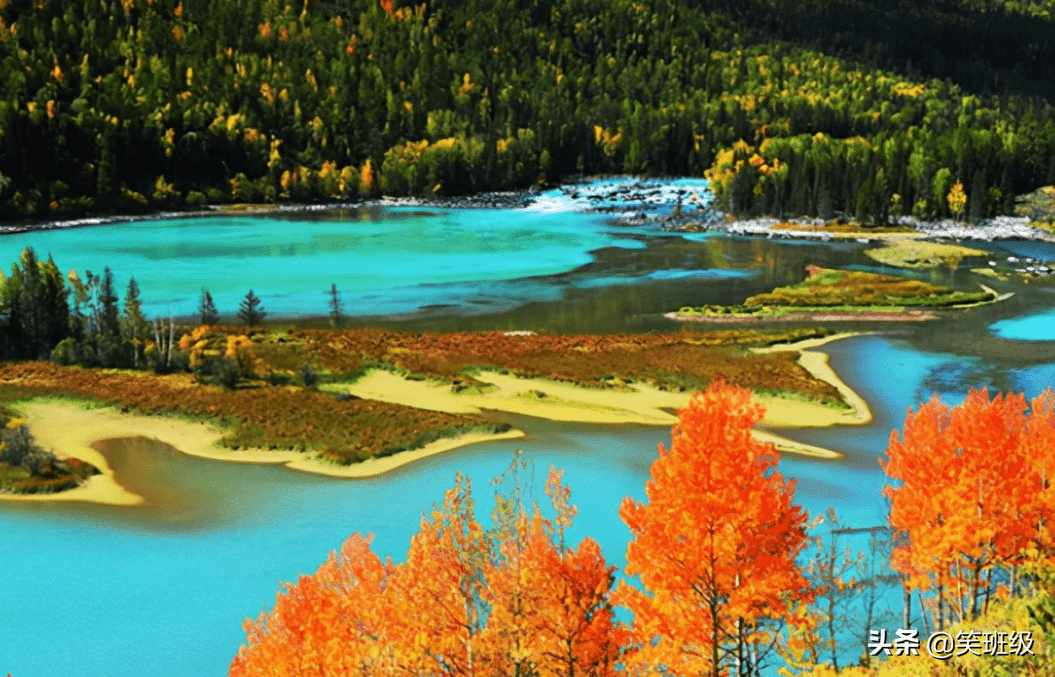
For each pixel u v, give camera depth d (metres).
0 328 90.19
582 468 59.03
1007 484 29.45
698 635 25.55
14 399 73.88
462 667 23.62
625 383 79.81
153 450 63.59
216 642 39.16
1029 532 29.28
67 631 40.09
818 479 56.19
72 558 46.97
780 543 25.62
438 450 63.00
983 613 29.19
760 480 25.03
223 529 50.53
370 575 25.91
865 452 62.09
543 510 51.44
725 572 24.84
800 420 69.62
